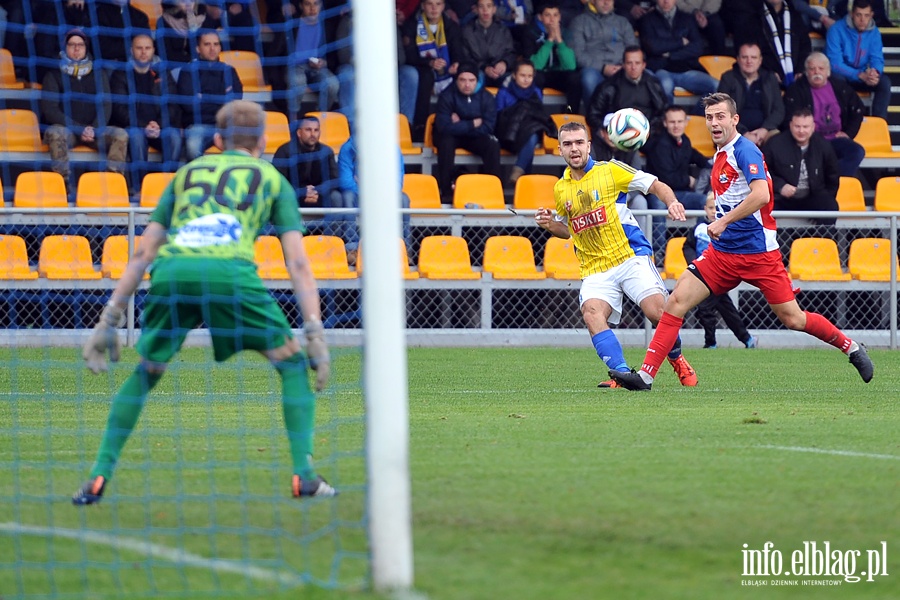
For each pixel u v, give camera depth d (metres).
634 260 23.03
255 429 17.31
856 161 42.50
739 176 21.58
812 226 37.00
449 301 36.69
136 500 11.95
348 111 36.25
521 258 37.00
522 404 20.67
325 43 37.31
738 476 13.10
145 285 33.28
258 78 40.72
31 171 37.16
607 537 10.41
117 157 36.25
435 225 36.78
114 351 12.20
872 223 36.62
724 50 46.84
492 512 11.30
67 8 37.56
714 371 28.05
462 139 40.34
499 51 42.72
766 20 44.88
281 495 12.17
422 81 41.88
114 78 36.41
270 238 33.78
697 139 43.38
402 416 8.95
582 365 29.61
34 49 37.72
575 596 8.75
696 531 10.65
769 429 17.11
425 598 8.64
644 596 8.80
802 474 13.23
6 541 10.37
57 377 25.41
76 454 15.00
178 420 18.41
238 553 9.95
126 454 14.86
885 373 27.78
